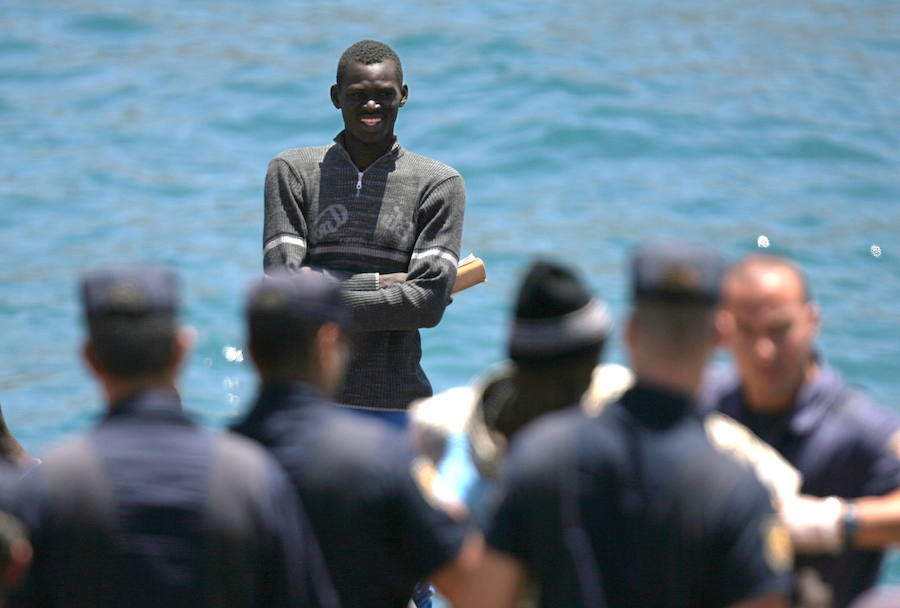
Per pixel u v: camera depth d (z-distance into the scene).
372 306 19.94
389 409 20.42
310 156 21.02
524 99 67.94
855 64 75.00
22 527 11.70
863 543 13.68
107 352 11.99
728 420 15.18
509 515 11.60
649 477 11.27
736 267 14.85
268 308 12.75
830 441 14.74
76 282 48.22
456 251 20.66
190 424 12.11
